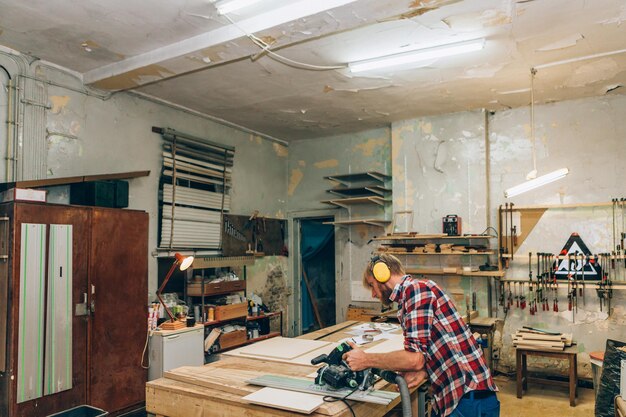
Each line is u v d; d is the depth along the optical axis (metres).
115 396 3.93
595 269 5.05
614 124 5.10
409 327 1.97
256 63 4.16
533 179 4.47
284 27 3.26
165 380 2.30
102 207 3.97
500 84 4.74
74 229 3.69
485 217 5.53
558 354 4.55
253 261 5.99
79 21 3.40
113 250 3.99
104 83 4.42
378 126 6.50
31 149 4.00
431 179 5.88
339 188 6.55
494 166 5.66
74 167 4.36
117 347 3.97
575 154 5.26
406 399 1.90
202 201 5.67
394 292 2.09
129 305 4.10
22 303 3.32
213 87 4.82
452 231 5.50
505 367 5.45
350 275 6.75
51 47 3.86
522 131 5.53
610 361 3.58
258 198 6.74
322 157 7.07
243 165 6.48
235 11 3.24
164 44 3.81
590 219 5.15
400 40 3.71
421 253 5.51
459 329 2.02
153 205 5.11
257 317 5.86
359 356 1.97
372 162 6.63
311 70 4.34
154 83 4.69
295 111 5.72
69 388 3.59
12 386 3.23
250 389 2.08
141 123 5.04
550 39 3.70
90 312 3.76
